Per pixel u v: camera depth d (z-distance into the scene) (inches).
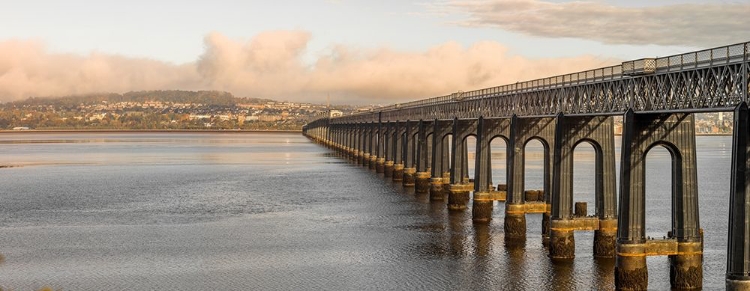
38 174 6658.5
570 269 2452.0
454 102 4104.3
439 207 4052.7
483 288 2241.6
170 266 2568.9
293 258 2694.4
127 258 2701.8
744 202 1579.7
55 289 2258.9
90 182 5797.2
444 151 4643.2
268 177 6161.4
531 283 2285.9
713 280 2276.1
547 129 3034.0
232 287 2284.7
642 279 2101.4
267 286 2295.8
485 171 3467.0
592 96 2406.5
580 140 2586.1
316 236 3134.8
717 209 3956.7
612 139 2591.0
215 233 3225.9
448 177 4655.5
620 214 2101.4
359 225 3425.2
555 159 2600.9
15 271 2500.0
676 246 2111.2
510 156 3024.1
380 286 2287.2
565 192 2598.4
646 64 1998.0
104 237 3129.9
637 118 2065.7
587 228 2603.3
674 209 2148.1
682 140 2094.0
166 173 6737.2
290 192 4911.4
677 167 2118.6
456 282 2319.1
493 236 3083.2
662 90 1934.1
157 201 4429.1
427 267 2524.6
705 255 2662.4
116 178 6176.2
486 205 3474.4
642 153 2073.1
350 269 2513.5
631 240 2090.3
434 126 4382.4
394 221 3533.5
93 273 2469.2
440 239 3026.6
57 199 4566.9
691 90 1804.9
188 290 2252.7
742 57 1615.4
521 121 3016.7
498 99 3371.1
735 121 1589.6
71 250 2842.0
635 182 2079.2
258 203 4303.6
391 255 2726.4
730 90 1660.9
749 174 1576.0
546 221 3056.1
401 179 5757.9
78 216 3784.5
